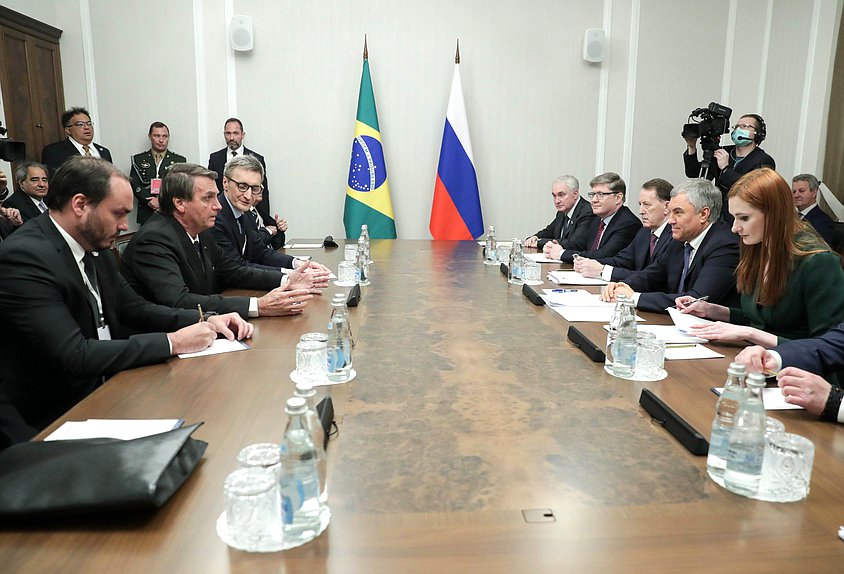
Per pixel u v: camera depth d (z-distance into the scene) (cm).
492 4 576
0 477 97
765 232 196
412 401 145
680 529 93
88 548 87
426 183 601
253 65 568
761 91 594
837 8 530
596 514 97
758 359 158
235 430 127
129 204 189
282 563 85
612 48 587
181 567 83
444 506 99
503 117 594
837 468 112
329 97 578
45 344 167
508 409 140
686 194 267
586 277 321
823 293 189
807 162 564
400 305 249
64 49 544
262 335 202
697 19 585
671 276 296
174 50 558
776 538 91
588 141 601
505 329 211
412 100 586
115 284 214
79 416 134
